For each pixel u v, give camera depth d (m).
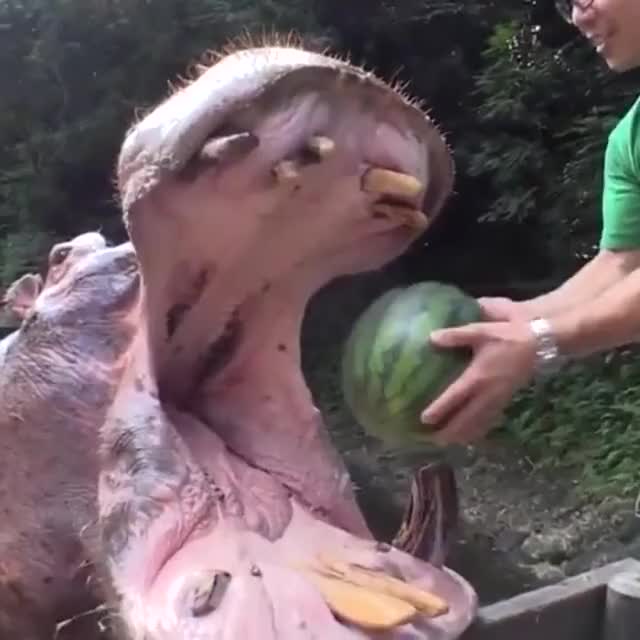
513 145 7.95
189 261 1.28
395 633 1.18
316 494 1.37
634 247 2.12
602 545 5.36
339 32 8.56
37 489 1.44
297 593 1.17
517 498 6.02
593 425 6.63
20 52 8.82
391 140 1.24
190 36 8.46
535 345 1.52
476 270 8.61
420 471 1.38
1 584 1.48
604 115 7.70
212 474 1.31
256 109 1.16
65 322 1.46
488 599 4.89
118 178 1.25
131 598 1.18
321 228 1.29
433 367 1.39
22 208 9.05
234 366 1.40
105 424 1.37
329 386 7.68
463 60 8.48
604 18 1.88
